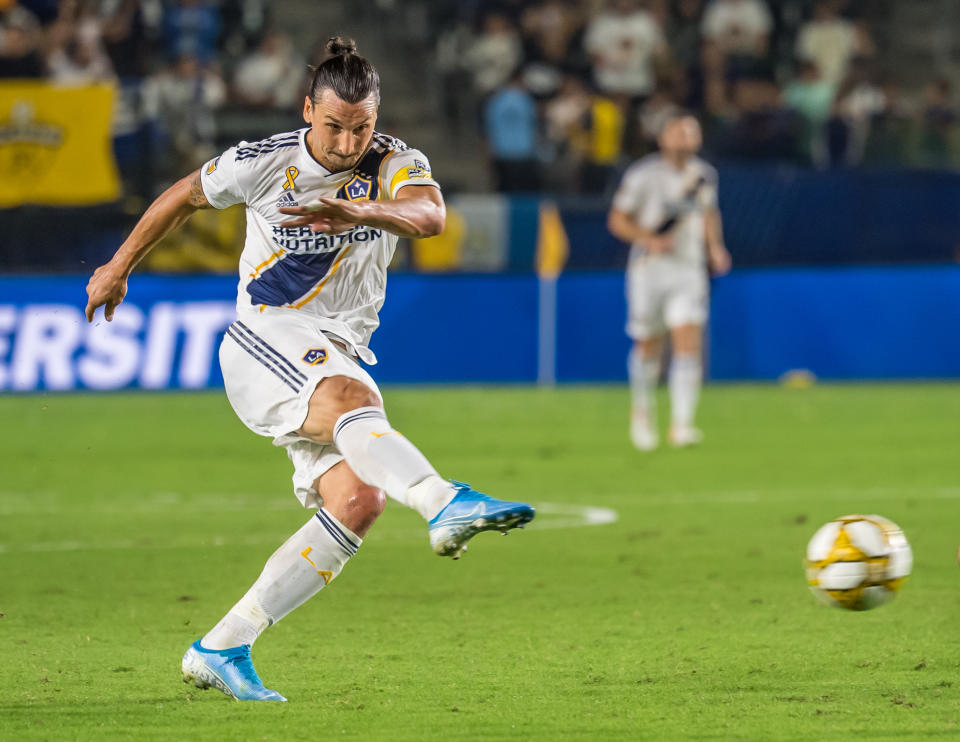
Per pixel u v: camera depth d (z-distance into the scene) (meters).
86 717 14.55
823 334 62.56
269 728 14.05
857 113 74.81
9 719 14.48
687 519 29.98
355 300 15.97
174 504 32.97
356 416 14.51
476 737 13.67
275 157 15.12
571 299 61.72
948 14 80.94
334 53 14.71
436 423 49.34
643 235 43.19
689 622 19.75
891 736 13.59
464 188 74.56
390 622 19.94
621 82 75.00
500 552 26.16
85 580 23.56
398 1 79.06
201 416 52.00
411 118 76.75
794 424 49.12
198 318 59.16
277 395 15.11
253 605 15.33
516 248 61.84
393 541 27.81
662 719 14.34
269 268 15.65
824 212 62.00
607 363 61.91
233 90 68.75
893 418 50.62
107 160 58.94
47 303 58.31
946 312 62.25
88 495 34.56
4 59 67.38
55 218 58.81
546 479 36.38
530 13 76.50
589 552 26.09
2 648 18.27
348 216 13.69
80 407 54.62
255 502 33.25
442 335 61.25
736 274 62.31
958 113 78.31
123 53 68.44
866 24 80.56
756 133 71.19
